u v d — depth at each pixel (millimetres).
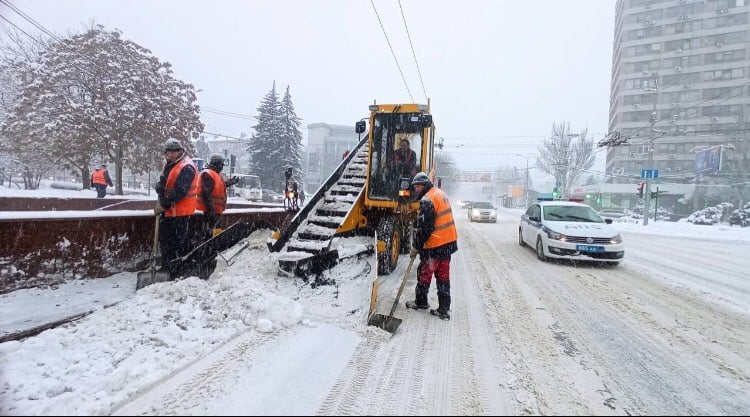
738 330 4539
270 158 42094
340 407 2676
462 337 4012
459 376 3188
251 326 3764
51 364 2824
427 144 7316
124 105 18750
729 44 52969
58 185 30359
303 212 6293
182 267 4648
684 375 3375
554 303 5398
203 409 2512
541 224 8992
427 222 4473
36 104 17859
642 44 57969
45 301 3859
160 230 4758
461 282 6453
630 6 58781
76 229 4375
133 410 2463
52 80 18000
